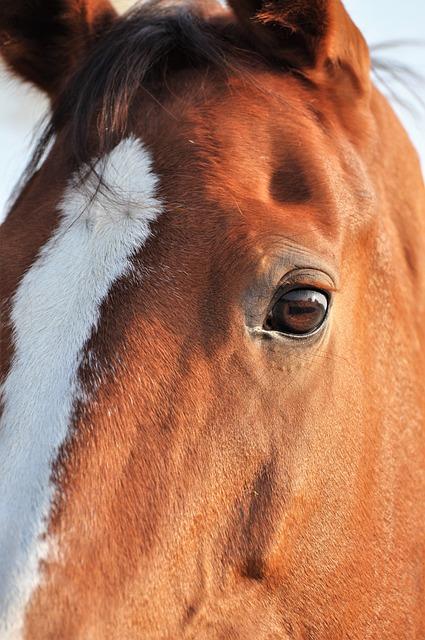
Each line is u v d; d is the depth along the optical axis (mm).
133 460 1366
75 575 1338
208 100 1463
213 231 1401
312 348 1413
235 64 1481
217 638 1413
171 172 1424
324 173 1452
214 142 1438
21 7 1532
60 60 1562
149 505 1367
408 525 1511
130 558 1357
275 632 1438
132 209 1410
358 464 1464
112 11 1571
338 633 1466
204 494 1387
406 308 1534
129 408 1368
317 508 1438
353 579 1468
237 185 1420
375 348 1493
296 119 1470
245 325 1396
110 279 1390
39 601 1324
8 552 1328
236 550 1405
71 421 1357
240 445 1396
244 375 1396
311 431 1423
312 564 1443
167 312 1386
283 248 1399
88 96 1460
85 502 1349
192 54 1486
